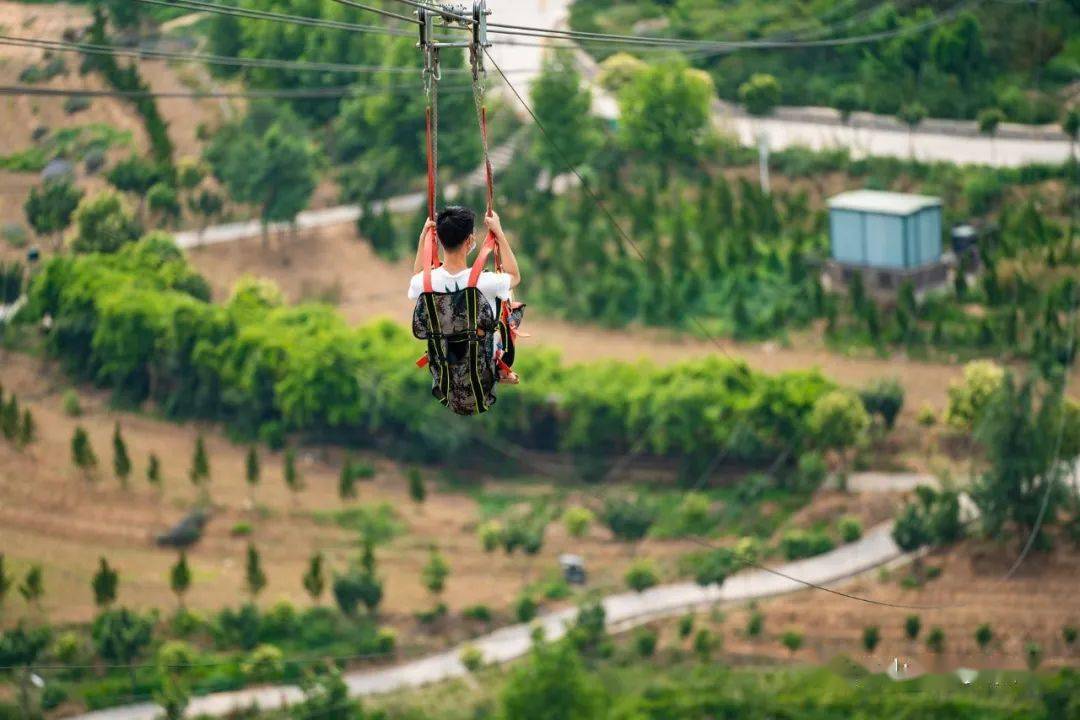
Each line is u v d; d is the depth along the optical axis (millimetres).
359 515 156125
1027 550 140500
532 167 194375
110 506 160000
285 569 150500
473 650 134250
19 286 188375
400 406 162750
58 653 140875
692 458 157750
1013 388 148750
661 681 130250
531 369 163500
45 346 180375
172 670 137375
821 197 192000
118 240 189125
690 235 186750
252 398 168375
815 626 137375
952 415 156875
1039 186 188875
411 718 128500
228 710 133000
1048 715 127250
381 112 199875
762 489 154500
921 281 174750
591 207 187875
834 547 147125
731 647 135000
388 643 138250
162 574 151000
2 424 167000
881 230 173625
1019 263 178500
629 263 181875
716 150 199125
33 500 160375
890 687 129750
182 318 171375
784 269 181125
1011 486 144625
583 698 121812
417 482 155750
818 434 153750
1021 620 137125
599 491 156500
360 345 168375
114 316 173500
